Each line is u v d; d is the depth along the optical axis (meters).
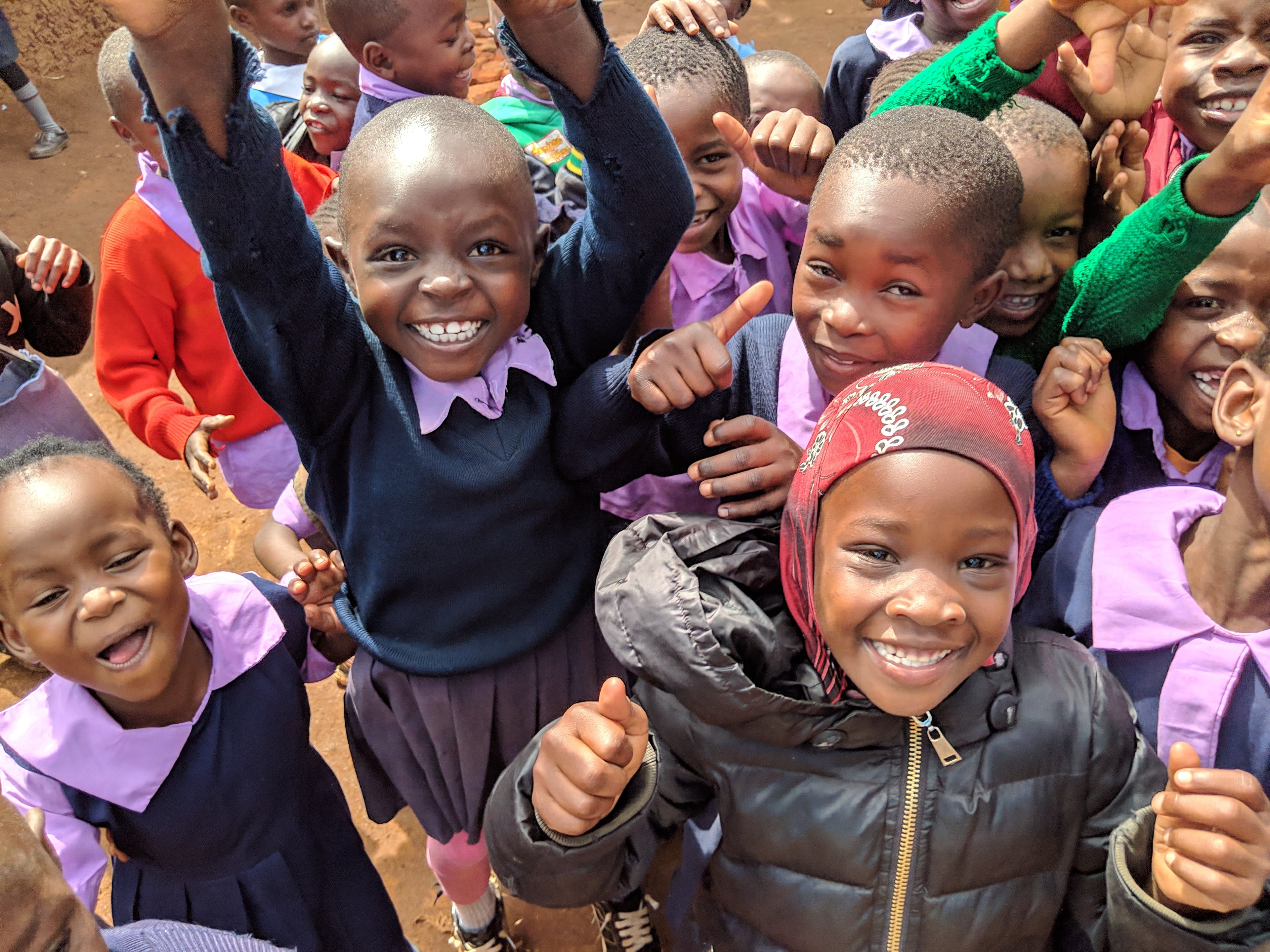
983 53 2.00
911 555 1.20
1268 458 1.36
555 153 2.78
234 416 2.83
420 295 1.45
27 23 6.82
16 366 2.20
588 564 1.83
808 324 1.74
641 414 1.66
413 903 2.57
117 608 1.44
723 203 2.36
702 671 1.32
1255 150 1.59
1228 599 1.52
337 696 3.14
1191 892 1.17
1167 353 1.90
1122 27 1.57
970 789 1.38
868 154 1.64
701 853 1.69
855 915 1.43
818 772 1.41
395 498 1.62
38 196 5.88
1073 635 1.68
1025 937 1.44
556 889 1.33
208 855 1.69
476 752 1.82
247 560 3.70
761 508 1.66
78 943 0.81
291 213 1.42
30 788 1.54
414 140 1.44
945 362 1.88
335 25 2.66
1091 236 2.32
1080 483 1.81
